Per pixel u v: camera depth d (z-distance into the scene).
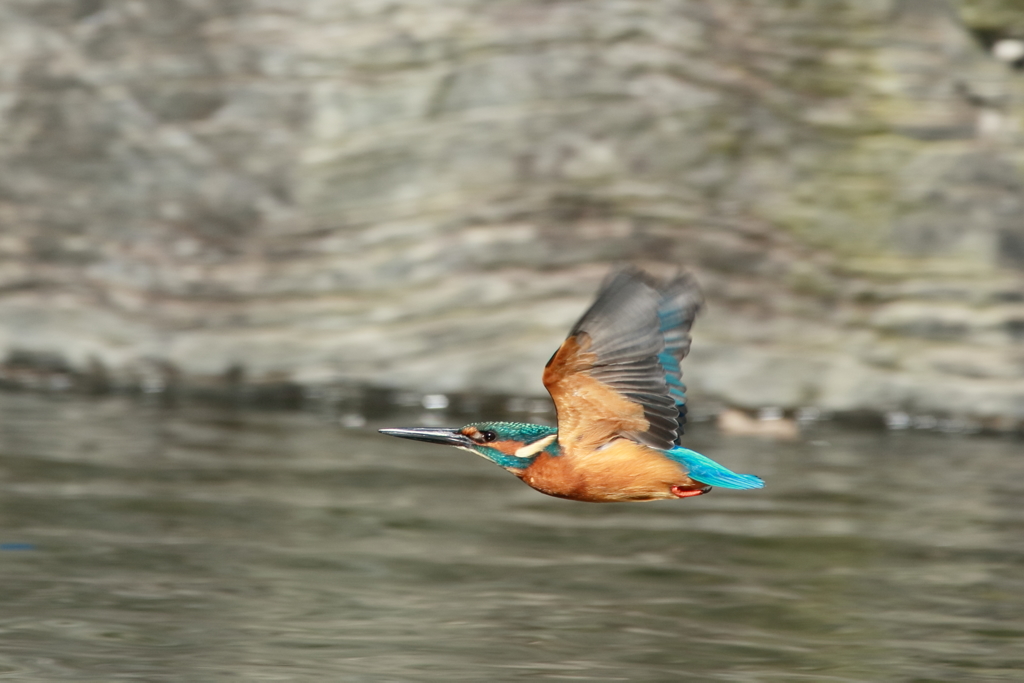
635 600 7.63
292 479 10.40
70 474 10.10
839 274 14.29
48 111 14.60
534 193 14.41
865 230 14.47
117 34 14.88
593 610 7.41
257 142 14.66
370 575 7.95
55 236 14.16
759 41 15.02
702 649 6.79
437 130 14.64
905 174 14.65
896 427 13.77
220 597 7.39
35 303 13.89
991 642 7.02
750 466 11.52
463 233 14.22
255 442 11.73
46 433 11.53
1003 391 13.73
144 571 7.82
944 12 15.10
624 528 9.38
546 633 6.97
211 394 13.81
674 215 14.34
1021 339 14.04
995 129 14.84
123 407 12.96
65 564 7.87
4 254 14.02
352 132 14.68
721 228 14.32
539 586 7.87
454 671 6.29
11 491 9.49
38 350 13.80
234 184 14.54
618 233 14.20
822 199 14.54
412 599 7.50
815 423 13.73
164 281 14.11
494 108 14.67
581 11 14.94
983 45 15.05
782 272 14.23
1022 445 12.94
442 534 9.02
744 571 8.33
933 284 14.24
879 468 11.60
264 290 14.16
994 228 14.45
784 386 13.88
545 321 13.88
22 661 6.23
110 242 14.22
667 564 8.44
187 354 13.84
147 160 14.52
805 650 6.80
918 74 15.01
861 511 9.97
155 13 14.98
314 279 14.18
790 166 14.62
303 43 14.88
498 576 8.05
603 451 5.02
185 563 8.02
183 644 6.57
